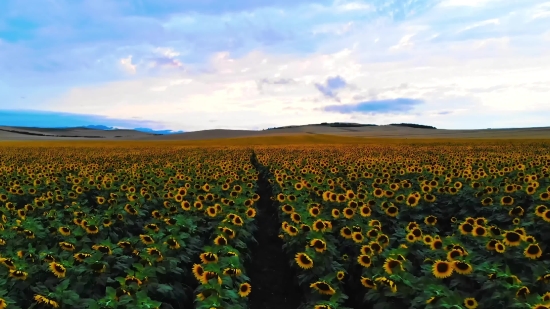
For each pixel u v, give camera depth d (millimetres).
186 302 8305
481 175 18078
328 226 9953
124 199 14812
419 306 6195
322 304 6496
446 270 6844
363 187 16828
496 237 8484
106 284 7289
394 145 64938
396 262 7094
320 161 30641
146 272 6980
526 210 12500
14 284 6879
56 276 7184
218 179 19547
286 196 14680
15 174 22172
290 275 11289
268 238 15055
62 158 39625
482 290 6547
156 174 22812
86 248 8609
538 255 7309
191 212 12516
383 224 11359
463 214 13453
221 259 7824
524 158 28797
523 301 5727
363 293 8656
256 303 10039
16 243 9242
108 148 63062
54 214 11938
